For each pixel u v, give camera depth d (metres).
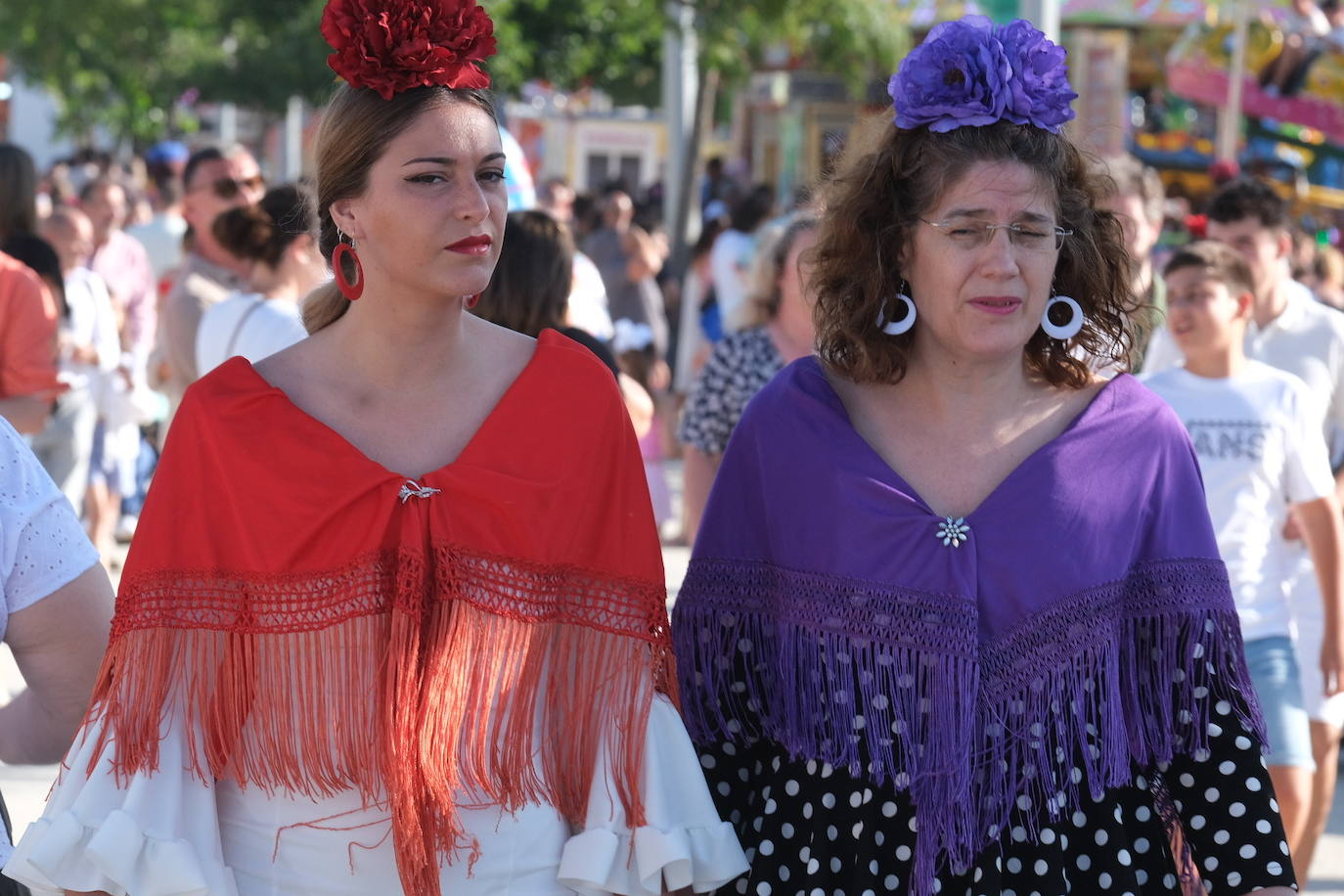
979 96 4.18
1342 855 8.31
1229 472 6.68
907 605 4.15
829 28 24.92
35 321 7.12
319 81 35.84
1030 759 4.12
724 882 4.09
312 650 3.81
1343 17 20.78
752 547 4.41
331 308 4.14
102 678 3.89
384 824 3.86
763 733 4.40
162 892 3.77
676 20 24.41
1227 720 4.29
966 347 4.18
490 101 3.93
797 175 33.34
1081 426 4.24
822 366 4.46
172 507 3.88
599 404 4.03
